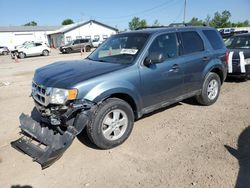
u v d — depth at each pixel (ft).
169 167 11.71
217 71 20.16
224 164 11.70
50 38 174.09
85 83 12.09
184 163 11.95
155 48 14.98
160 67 14.93
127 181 10.92
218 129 15.40
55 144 12.34
